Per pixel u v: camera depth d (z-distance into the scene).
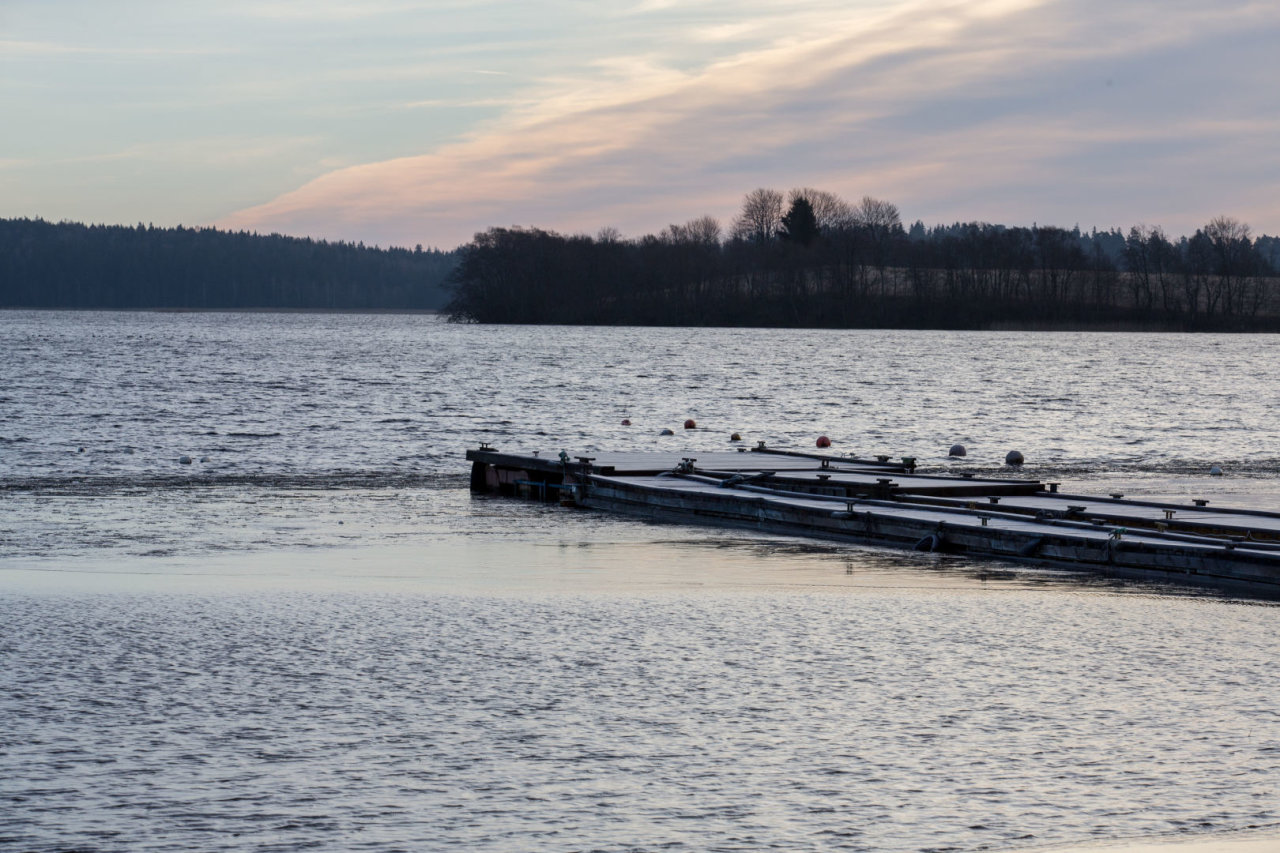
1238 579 27.06
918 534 33.22
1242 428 77.06
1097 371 137.00
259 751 15.84
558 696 18.33
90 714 17.25
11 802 14.11
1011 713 17.59
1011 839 13.20
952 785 14.78
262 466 54.62
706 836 13.30
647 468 45.75
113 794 14.37
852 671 19.86
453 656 20.67
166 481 48.88
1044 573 29.39
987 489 39.75
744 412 87.06
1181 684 19.16
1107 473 54.84
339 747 16.02
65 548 32.84
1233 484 50.12
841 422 80.25
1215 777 15.05
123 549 32.81
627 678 19.36
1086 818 13.77
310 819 13.69
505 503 43.84
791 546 33.81
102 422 72.44
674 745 16.17
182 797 14.30
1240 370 140.88
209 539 34.81
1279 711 17.77
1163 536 30.02
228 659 20.33
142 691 18.38
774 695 18.45
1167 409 90.12
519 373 127.94
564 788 14.66
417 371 129.75
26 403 83.88
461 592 26.73
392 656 20.64
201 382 108.50
